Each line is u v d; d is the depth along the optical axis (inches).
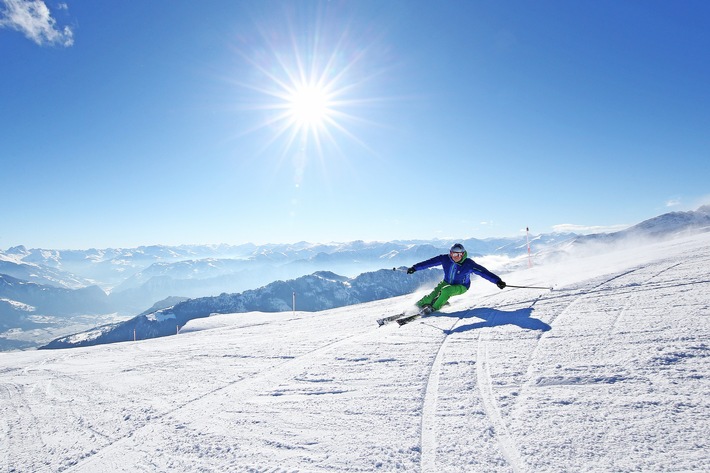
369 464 105.0
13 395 248.5
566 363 156.4
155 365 274.4
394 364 187.8
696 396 115.9
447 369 170.2
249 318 972.6
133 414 172.7
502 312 272.5
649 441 96.7
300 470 107.1
